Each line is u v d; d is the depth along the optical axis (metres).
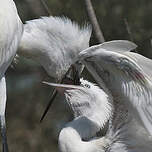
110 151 10.89
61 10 13.86
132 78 10.31
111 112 11.00
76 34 11.58
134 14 15.09
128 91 10.44
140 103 10.38
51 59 11.89
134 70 10.12
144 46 13.35
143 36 14.00
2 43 11.38
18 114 19.09
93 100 11.05
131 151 10.92
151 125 10.42
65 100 11.38
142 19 15.15
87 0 12.20
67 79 11.45
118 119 10.98
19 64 18.08
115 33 14.02
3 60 11.52
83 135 10.80
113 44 9.97
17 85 18.66
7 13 11.38
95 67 10.62
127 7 15.15
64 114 17.70
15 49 11.53
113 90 10.80
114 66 10.34
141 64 10.09
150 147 10.83
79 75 11.39
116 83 10.63
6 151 11.48
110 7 14.80
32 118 18.28
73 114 11.23
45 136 18.05
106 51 10.08
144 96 10.30
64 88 11.09
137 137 10.87
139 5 15.30
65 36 11.61
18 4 15.73
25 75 18.52
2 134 11.49
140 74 10.12
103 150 10.81
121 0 15.13
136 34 14.02
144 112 10.41
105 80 10.77
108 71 10.58
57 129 17.84
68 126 10.76
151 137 10.75
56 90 11.77
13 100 18.64
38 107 18.28
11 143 18.08
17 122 18.41
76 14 13.66
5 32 11.34
